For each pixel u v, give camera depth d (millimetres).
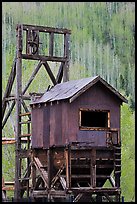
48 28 45906
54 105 39625
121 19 107438
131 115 80750
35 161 41062
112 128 39750
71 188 37375
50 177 39219
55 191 38375
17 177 43719
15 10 100875
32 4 102875
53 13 105375
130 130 79062
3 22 97812
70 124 38312
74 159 37969
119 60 103625
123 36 106125
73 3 107000
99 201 40219
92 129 38906
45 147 40156
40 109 41219
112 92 39750
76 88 39000
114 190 38750
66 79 46031
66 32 46500
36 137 41500
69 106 38344
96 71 103125
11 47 91938
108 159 39062
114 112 40000
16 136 44062
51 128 39812
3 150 73250
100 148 38750
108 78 102562
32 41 45312
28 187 42969
